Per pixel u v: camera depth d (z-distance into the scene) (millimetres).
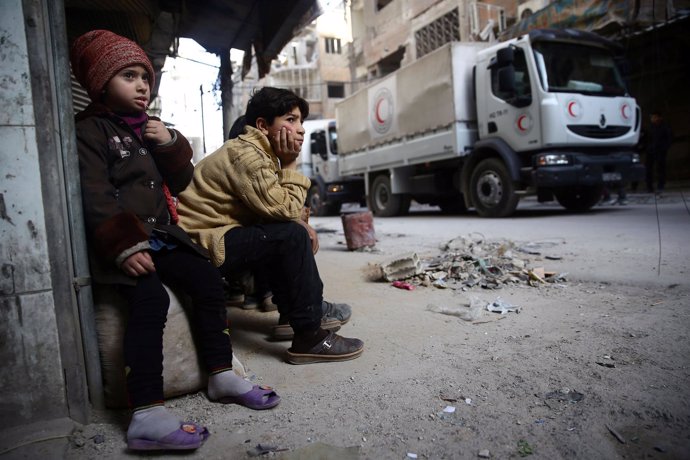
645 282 3119
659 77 12648
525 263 3955
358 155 12070
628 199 10320
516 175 7789
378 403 1686
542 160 7383
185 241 1750
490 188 8344
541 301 2916
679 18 10094
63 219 1520
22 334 1461
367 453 1383
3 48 1385
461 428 1487
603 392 1646
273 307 3094
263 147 2070
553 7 11211
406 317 2760
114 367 1679
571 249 4586
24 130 1424
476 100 8664
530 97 7504
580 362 1911
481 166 8469
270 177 1978
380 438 1459
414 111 9852
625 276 3320
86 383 1646
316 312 2107
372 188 11938
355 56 26766
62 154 1547
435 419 1550
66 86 1542
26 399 1480
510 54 7461
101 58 1617
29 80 1420
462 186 8961
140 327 1554
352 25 26297
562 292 3094
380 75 23578
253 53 8172
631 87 13375
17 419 1472
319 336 2133
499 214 8234
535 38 7520
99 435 1533
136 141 1715
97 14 4953
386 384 1842
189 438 1432
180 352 1771
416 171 10547
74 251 1594
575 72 7785
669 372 1768
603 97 7742
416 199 11281
